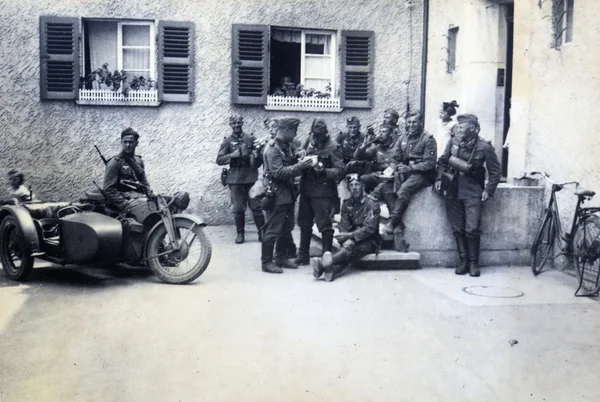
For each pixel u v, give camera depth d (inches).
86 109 471.5
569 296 285.0
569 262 330.3
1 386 181.9
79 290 290.7
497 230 350.6
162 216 304.0
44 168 470.0
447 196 328.8
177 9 477.1
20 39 462.6
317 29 496.7
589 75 319.3
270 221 330.3
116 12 471.8
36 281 307.9
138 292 287.6
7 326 236.1
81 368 195.9
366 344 220.2
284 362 202.8
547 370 197.6
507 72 438.0
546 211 326.3
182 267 344.5
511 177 375.2
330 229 332.5
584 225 291.1
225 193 490.9
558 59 341.1
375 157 390.3
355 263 338.0
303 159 322.3
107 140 475.2
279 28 496.1
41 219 316.2
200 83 483.5
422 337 227.8
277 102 494.3
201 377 190.1
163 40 474.9
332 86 506.3
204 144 486.6
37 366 197.0
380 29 502.3
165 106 480.4
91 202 323.9
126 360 203.0
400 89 507.2
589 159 319.3
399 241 342.6
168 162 483.2
